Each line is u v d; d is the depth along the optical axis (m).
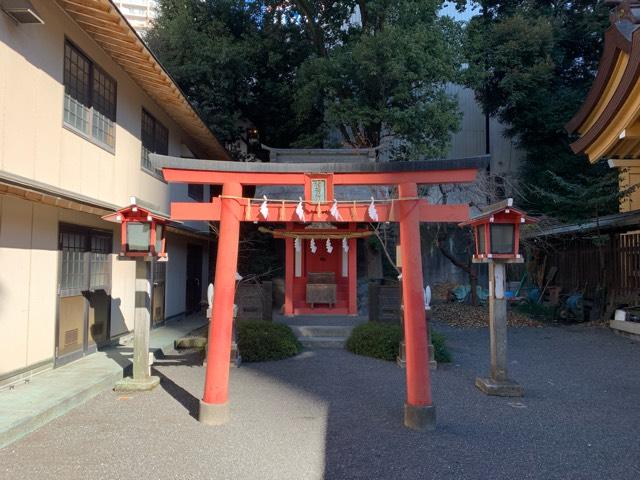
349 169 5.15
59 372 6.34
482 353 8.64
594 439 4.45
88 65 7.39
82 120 7.21
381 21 13.34
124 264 9.02
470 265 13.77
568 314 12.10
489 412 5.25
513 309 13.33
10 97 5.44
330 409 5.30
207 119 15.34
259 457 4.00
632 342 9.38
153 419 4.92
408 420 4.73
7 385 5.54
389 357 7.86
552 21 16.58
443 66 11.96
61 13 6.47
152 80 8.52
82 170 7.14
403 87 12.17
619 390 6.20
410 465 3.86
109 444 4.25
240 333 8.02
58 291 6.62
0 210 5.43
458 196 14.71
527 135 17.08
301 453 4.09
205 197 14.77
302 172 5.22
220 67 15.20
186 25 14.98
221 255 5.01
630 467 3.84
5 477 3.61
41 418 4.71
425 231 15.17
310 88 13.12
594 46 17.50
